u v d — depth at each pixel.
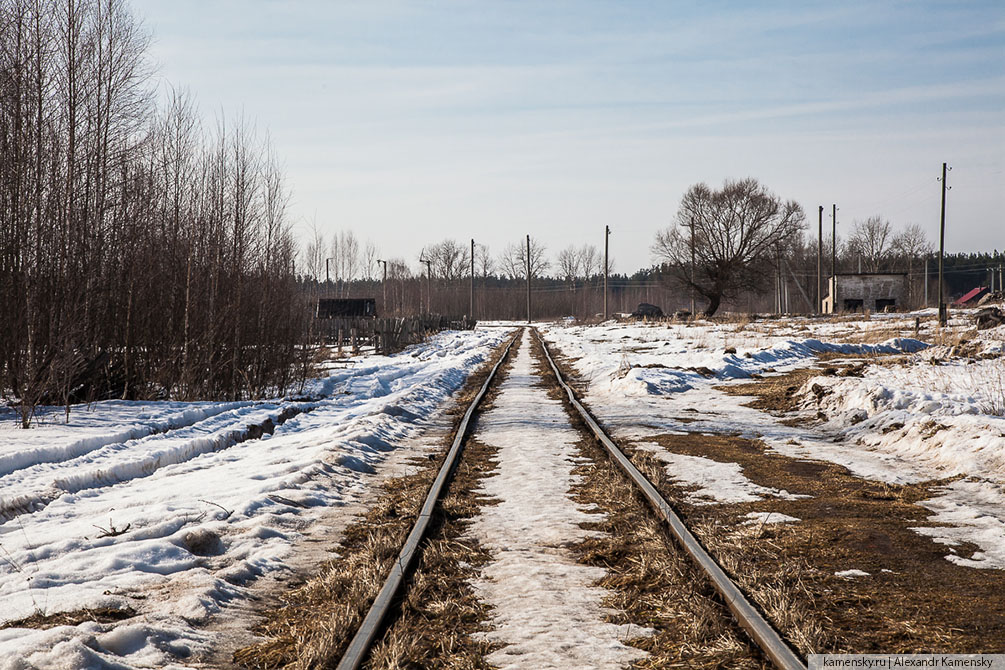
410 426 14.98
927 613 5.07
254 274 22.61
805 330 44.59
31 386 14.16
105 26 18.48
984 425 10.62
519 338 61.69
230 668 4.50
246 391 22.05
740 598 5.00
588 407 17.98
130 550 6.46
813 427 14.52
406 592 5.53
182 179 21.75
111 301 19.53
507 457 11.38
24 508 8.05
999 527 7.13
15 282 16.89
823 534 7.05
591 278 169.75
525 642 4.68
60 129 17.64
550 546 6.85
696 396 19.89
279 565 6.47
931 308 72.06
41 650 4.29
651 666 4.32
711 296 80.12
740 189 77.00
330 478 9.78
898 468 10.29
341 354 41.28
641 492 8.60
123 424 13.93
